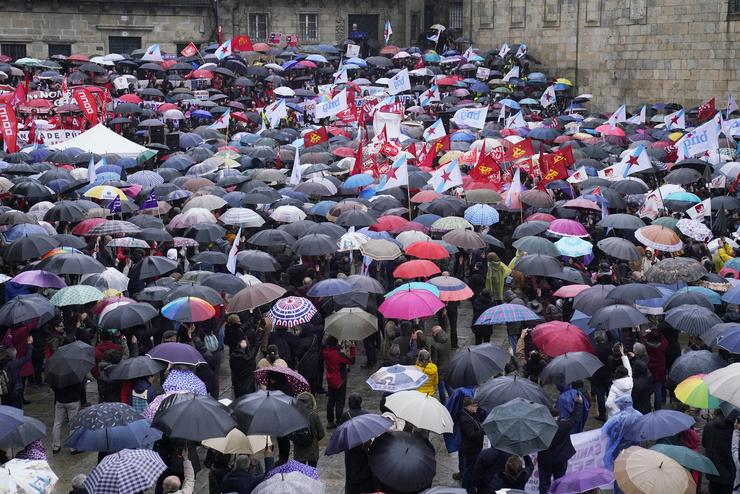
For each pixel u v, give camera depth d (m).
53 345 17.75
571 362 14.51
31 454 12.95
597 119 46.69
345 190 28.08
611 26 59.66
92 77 50.12
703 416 16.70
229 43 53.81
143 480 10.93
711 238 25.75
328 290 18.22
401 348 17.38
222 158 31.44
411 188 28.73
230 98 51.03
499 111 45.72
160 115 42.94
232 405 12.70
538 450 12.02
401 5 69.62
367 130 39.31
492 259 21.64
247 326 18.73
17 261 20.80
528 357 17.66
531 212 27.28
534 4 63.03
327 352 16.69
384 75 57.94
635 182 28.30
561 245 22.03
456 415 14.41
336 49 60.66
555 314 18.36
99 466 11.03
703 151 33.41
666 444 13.16
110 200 25.11
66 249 20.14
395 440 11.89
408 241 22.08
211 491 12.78
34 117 39.62
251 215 23.45
